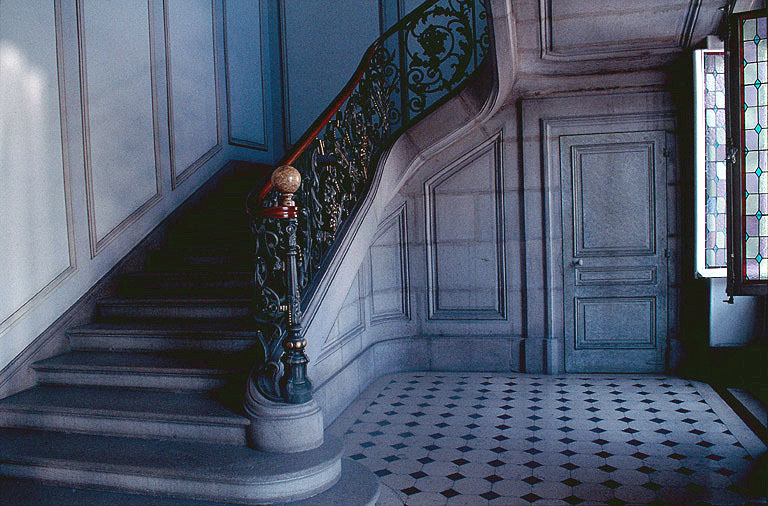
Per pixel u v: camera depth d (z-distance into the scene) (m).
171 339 4.20
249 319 4.38
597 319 5.86
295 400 3.36
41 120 4.29
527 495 3.39
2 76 4.00
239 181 6.71
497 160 5.96
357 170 4.97
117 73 5.05
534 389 5.39
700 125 5.18
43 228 4.30
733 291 4.18
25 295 4.14
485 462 3.87
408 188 6.14
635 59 5.34
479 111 5.34
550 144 5.84
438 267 6.17
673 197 5.66
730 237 4.16
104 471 3.19
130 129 5.20
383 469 3.82
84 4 4.71
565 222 5.86
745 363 5.23
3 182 4.00
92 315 4.69
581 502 3.28
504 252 5.99
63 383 4.09
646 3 4.75
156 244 5.45
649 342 5.79
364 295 5.84
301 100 7.72
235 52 6.95
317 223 4.33
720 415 4.55
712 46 5.06
